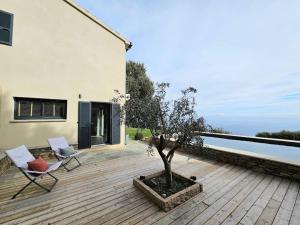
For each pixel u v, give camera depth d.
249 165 4.79
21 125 5.32
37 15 5.57
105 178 4.04
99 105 7.36
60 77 6.04
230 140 5.92
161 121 3.35
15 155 3.45
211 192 3.44
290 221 2.59
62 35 6.07
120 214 2.69
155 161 5.39
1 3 5.03
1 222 2.46
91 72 6.83
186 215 2.70
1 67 5.00
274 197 3.26
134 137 9.64
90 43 6.79
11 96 5.14
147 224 2.48
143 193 3.33
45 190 3.41
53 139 4.87
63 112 6.25
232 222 2.55
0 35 4.98
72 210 2.77
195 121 3.19
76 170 4.55
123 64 7.90
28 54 5.41
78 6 6.39
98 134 7.38
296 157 4.42
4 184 3.68
